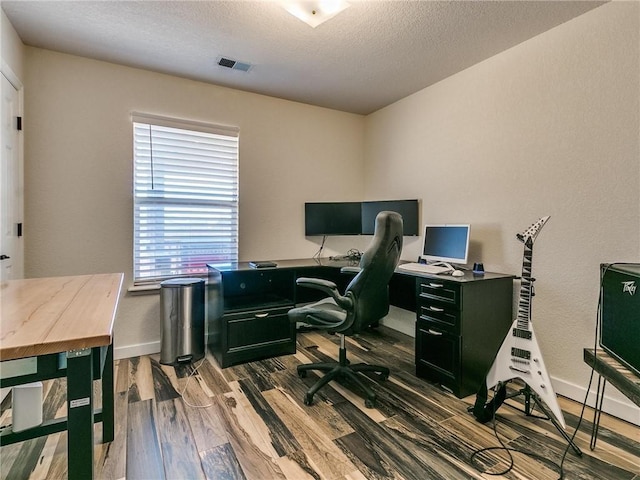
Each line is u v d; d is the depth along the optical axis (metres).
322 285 2.01
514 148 2.37
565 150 2.08
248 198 3.27
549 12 1.96
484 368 2.19
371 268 1.96
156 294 2.82
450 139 2.86
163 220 2.90
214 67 2.70
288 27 2.14
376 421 1.80
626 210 1.83
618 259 1.86
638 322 1.33
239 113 3.18
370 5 1.91
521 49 2.31
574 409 1.95
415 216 3.10
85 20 2.06
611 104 1.88
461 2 1.88
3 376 0.81
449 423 1.79
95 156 2.60
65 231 2.52
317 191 3.65
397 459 1.50
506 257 2.42
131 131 2.72
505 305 2.29
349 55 2.49
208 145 3.06
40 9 1.94
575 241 2.04
